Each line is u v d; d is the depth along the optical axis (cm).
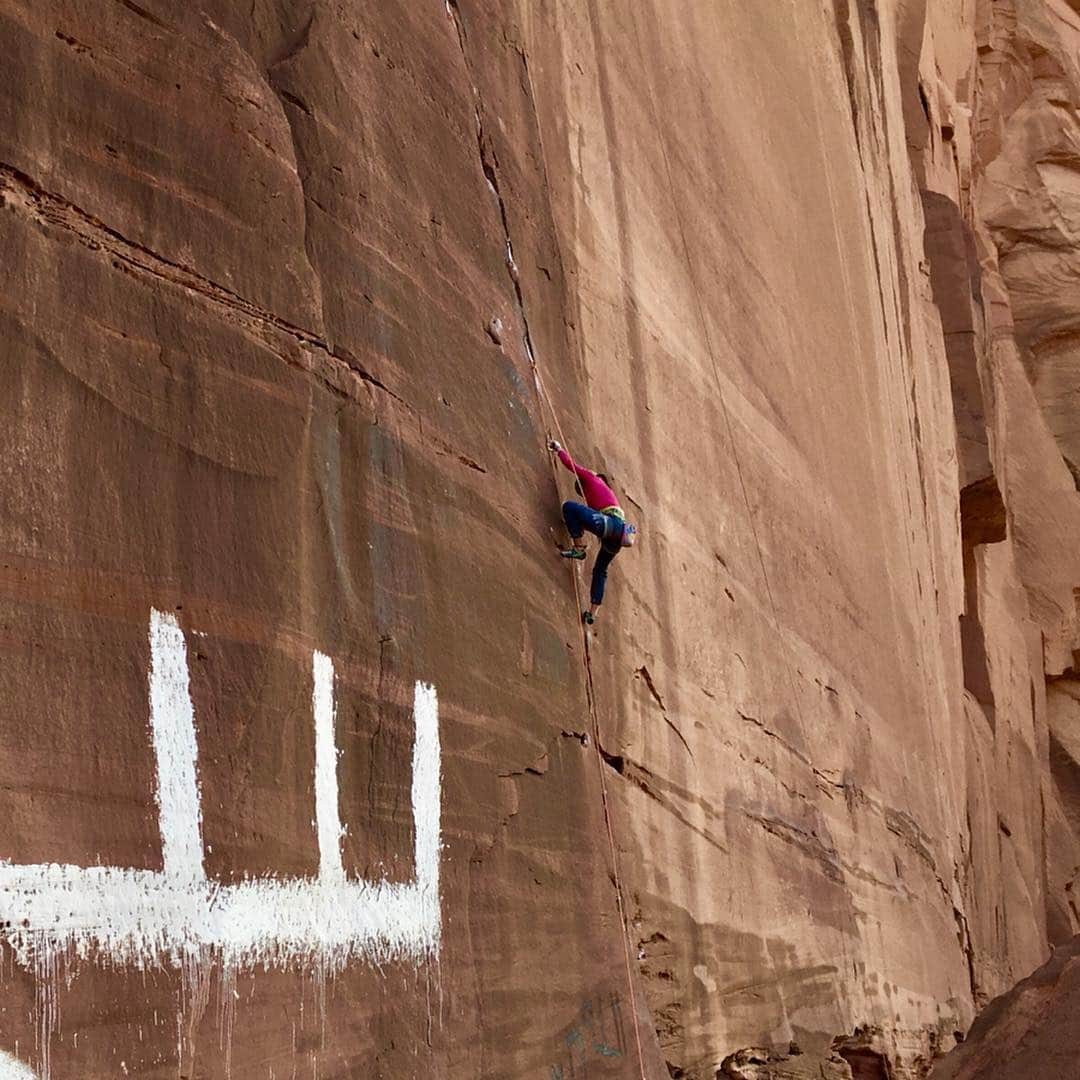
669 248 1095
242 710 477
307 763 508
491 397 708
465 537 651
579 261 904
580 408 843
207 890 446
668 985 849
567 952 678
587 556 812
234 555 488
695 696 982
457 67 749
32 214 434
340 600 545
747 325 1270
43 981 381
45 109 447
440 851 586
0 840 377
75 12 468
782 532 1273
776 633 1205
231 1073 439
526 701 686
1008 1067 962
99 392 444
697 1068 874
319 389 554
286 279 546
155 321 475
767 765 1125
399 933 545
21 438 412
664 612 946
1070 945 1080
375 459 586
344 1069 493
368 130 633
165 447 467
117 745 423
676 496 1009
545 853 679
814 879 1189
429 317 657
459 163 728
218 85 526
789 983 1071
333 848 514
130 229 473
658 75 1147
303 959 485
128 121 482
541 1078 626
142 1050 407
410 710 577
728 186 1282
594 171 963
